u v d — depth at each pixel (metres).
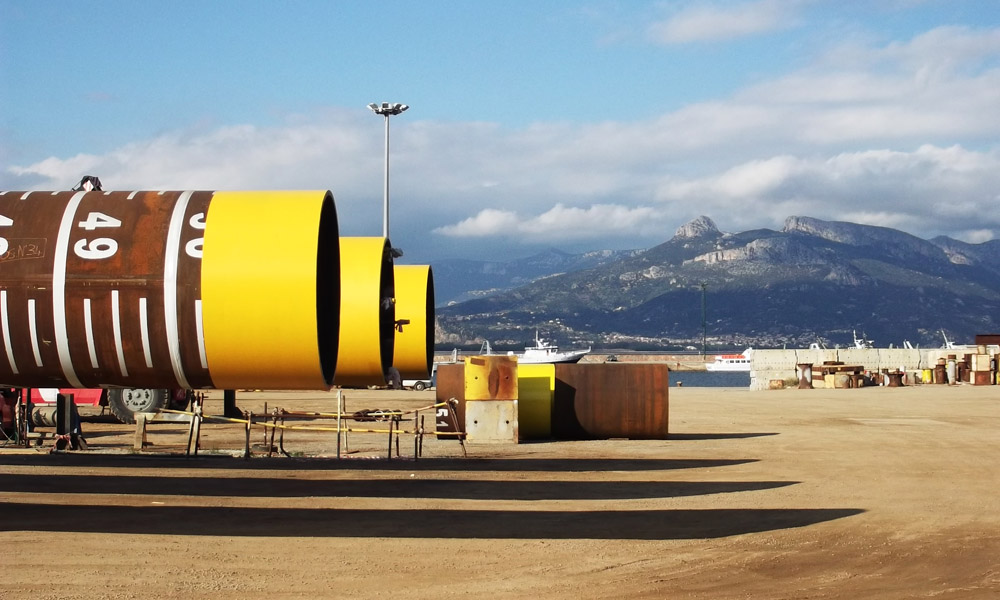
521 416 25.14
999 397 47.31
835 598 9.46
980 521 13.41
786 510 14.20
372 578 10.08
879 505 14.66
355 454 21.58
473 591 9.62
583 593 9.58
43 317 12.20
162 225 12.45
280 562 10.74
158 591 9.50
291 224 12.46
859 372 65.12
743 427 29.31
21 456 20.52
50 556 10.89
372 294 19.73
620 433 25.23
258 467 19.00
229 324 12.22
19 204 12.64
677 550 11.48
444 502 14.80
